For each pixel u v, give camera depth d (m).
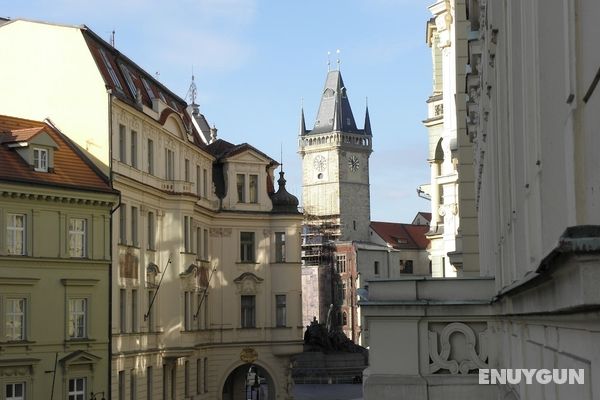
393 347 21.16
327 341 99.81
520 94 9.13
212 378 65.06
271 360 67.62
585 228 3.92
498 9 12.88
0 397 42.09
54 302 44.91
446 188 48.69
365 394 20.97
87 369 46.28
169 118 57.59
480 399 20.52
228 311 66.25
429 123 57.19
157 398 54.75
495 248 17.08
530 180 7.94
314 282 161.62
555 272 4.81
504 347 17.17
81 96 49.19
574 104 4.75
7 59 50.34
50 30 49.91
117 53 54.19
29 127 47.34
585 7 4.44
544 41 6.47
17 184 43.16
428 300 21.11
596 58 4.13
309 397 82.81
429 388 20.75
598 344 4.65
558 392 6.94
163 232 56.72
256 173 68.44
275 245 68.50
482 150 22.62
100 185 47.66
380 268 168.75
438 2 46.06
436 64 57.56
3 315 42.50
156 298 55.28
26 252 43.81
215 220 66.44
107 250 47.81
